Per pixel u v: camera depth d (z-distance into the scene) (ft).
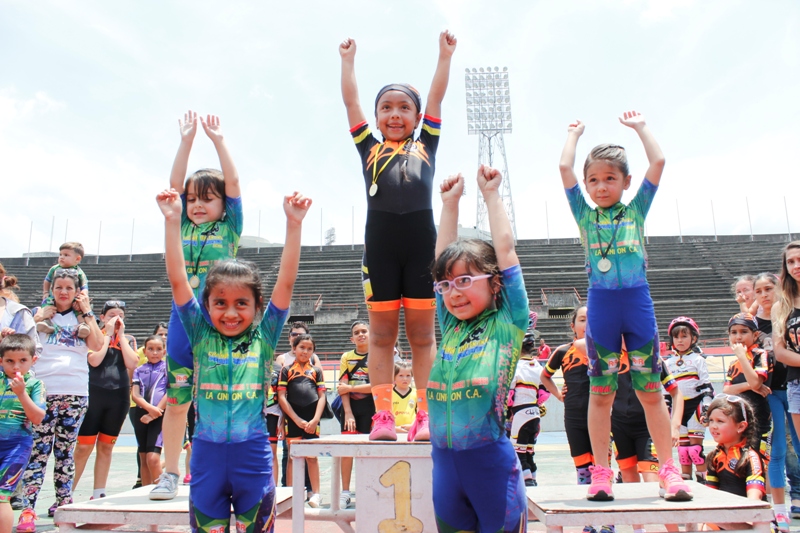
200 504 9.41
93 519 10.84
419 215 12.01
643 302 11.25
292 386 21.89
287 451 21.84
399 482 11.69
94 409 19.35
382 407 12.05
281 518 18.79
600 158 11.72
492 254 9.32
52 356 17.42
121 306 21.47
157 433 20.31
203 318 10.43
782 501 15.56
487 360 8.70
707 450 30.94
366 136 13.03
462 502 8.68
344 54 13.43
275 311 10.46
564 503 10.78
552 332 79.05
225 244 12.69
